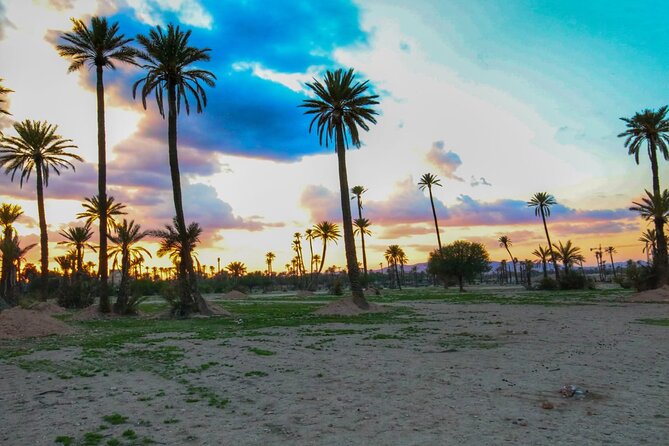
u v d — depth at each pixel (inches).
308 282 5206.7
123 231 1402.6
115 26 1362.0
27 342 745.0
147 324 1059.9
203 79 1353.3
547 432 264.2
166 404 341.7
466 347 616.7
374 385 397.4
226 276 5900.6
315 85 1371.8
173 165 1311.5
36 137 1576.0
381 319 1083.3
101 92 1389.0
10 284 1710.1
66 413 319.3
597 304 1432.1
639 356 525.3
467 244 2972.4
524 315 1095.6
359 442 252.7
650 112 1740.9
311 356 561.6
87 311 1332.4
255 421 296.5
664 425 275.4
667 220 1722.4
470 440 251.9
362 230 3614.7
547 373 436.5
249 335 794.2
